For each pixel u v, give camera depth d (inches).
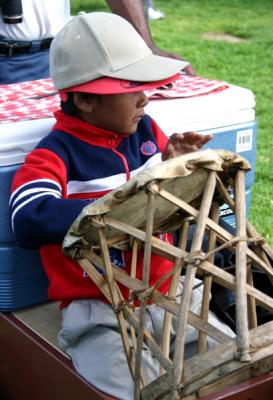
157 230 75.9
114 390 73.2
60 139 80.5
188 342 78.7
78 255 73.9
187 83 104.7
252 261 71.8
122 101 79.1
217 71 303.0
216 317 83.5
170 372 65.0
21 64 131.6
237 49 340.8
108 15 81.6
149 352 75.1
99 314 78.1
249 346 62.2
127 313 69.9
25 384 84.7
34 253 85.8
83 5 420.8
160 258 81.7
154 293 68.1
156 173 64.4
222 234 68.4
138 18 119.9
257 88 277.0
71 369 76.7
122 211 68.9
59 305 85.6
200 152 67.1
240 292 64.2
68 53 79.4
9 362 87.2
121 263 79.5
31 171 77.1
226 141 99.1
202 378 63.8
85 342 77.8
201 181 69.2
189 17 411.2
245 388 70.1
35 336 82.4
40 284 87.7
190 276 64.9
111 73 78.0
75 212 73.5
